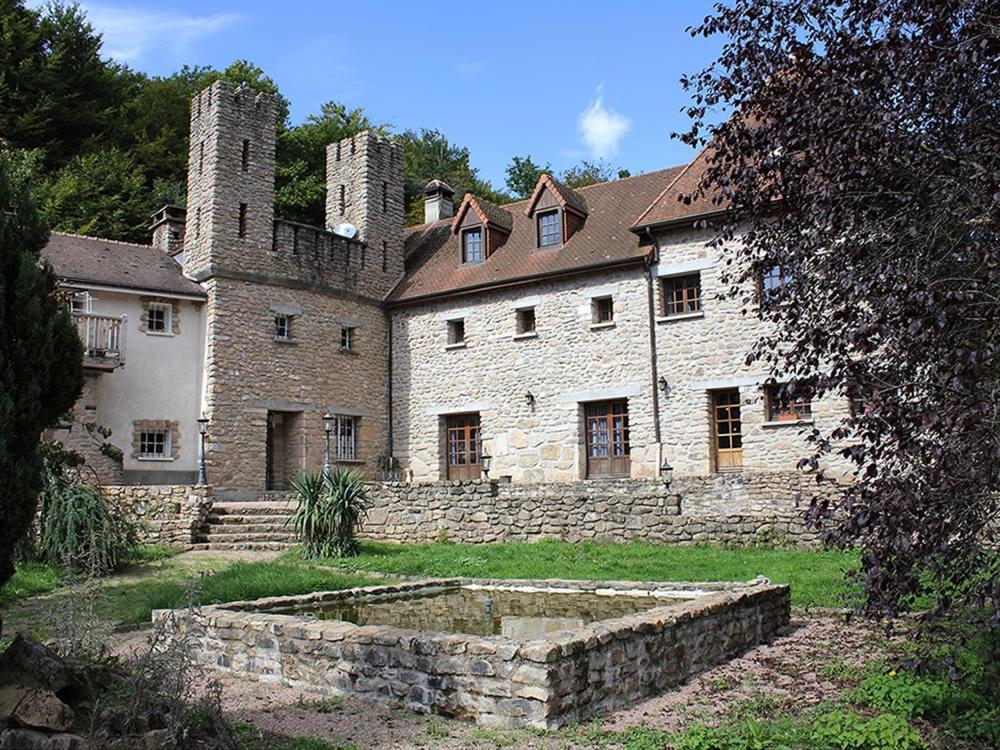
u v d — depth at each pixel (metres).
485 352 20.97
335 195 24.16
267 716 5.34
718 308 17.56
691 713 5.26
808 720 4.91
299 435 20.67
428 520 15.31
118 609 8.99
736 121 5.05
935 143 4.28
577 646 5.14
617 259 18.81
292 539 15.09
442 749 4.63
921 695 4.96
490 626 7.66
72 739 3.61
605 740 4.71
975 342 3.91
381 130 40.66
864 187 4.37
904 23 4.15
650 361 18.31
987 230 4.01
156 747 3.76
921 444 3.75
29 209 4.96
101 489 13.36
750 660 6.68
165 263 20.55
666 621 6.04
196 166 20.42
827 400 16.20
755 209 5.07
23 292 4.64
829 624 7.97
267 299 20.27
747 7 4.73
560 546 13.52
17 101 28.92
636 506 13.66
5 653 4.16
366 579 10.87
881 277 4.13
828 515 4.08
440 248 24.00
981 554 4.06
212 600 8.91
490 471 20.42
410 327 22.50
